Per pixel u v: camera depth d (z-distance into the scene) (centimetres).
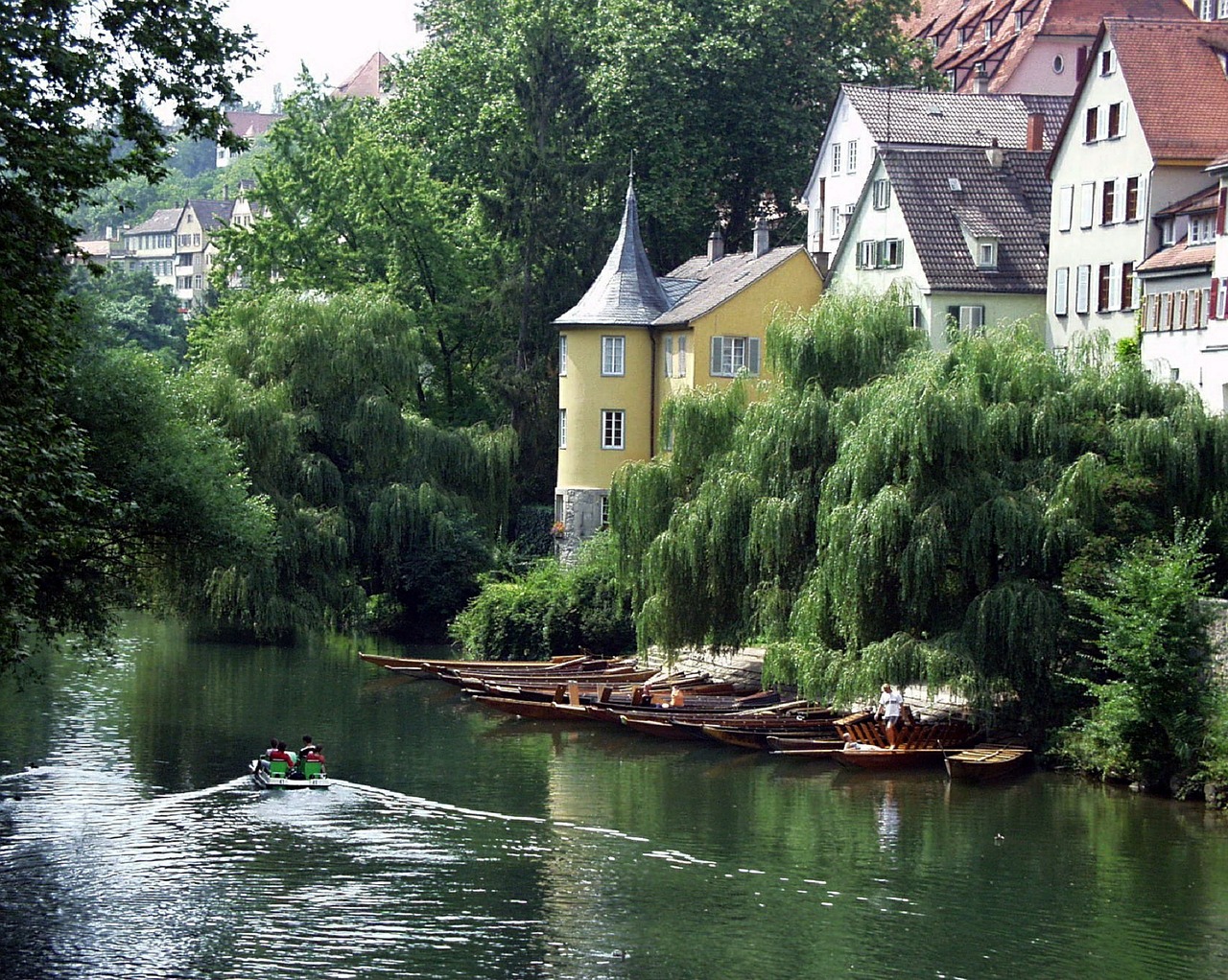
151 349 13075
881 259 6856
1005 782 3822
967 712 4166
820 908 2875
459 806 3578
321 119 8275
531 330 7712
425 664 5497
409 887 2962
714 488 4406
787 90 8138
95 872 3019
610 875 3055
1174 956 2658
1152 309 5719
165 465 3869
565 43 7925
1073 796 3678
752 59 7850
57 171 2317
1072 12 9981
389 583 6469
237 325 6412
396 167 7888
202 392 5694
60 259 2459
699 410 4653
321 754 4125
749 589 4350
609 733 4519
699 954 2636
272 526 4356
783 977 2539
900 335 4475
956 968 2591
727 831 3384
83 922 2739
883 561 3912
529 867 3105
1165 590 3622
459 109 8306
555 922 2777
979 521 3888
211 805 3525
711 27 7969
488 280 7994
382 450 6312
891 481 3991
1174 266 5572
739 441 4466
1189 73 6044
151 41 2405
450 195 8175
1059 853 3219
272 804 3553
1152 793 3700
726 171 8169
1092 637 3850
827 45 8469
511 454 6725
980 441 3941
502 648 5934
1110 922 2812
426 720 4650
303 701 4909
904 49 8962
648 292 7112
